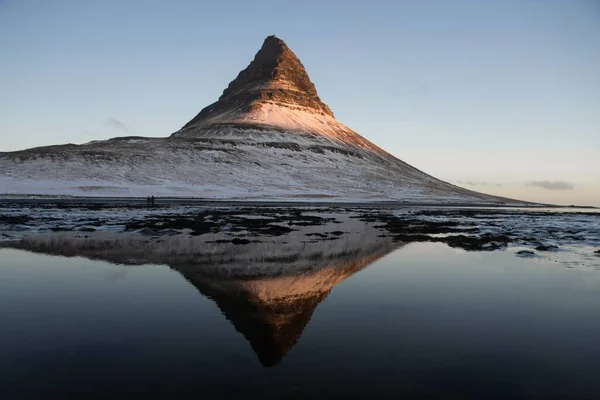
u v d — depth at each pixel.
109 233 23.00
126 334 7.12
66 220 29.28
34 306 8.91
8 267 13.44
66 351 6.32
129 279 11.80
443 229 29.89
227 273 12.91
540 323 8.04
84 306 8.94
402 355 6.29
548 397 5.05
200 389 5.11
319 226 30.75
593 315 8.64
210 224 28.95
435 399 4.94
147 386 5.18
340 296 10.12
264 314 8.45
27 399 4.86
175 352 6.30
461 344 6.82
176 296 9.88
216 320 7.98
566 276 12.88
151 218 32.72
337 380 5.41
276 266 14.34
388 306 9.19
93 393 5.00
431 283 11.74
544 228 31.36
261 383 5.29
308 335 7.16
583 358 6.29
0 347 6.49
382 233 26.53
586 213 64.44
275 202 78.00
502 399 4.97
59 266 13.67
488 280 12.24
